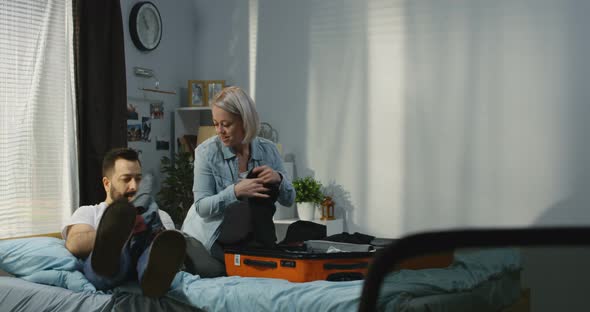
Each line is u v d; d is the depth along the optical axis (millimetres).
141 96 4219
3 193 3168
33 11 3352
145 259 1958
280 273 1972
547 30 3412
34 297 2123
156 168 4352
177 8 4594
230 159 2330
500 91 3553
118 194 2332
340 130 4133
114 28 3762
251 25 4523
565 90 3361
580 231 323
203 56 4742
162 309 1986
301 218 4039
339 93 4137
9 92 3217
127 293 2045
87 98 3594
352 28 4086
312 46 4258
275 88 4418
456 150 3691
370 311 376
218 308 1901
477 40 3629
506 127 3531
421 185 3816
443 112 3740
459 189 3682
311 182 4047
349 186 4094
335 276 1949
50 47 3438
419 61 3828
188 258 2176
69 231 2295
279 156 2447
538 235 329
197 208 2256
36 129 3354
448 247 346
